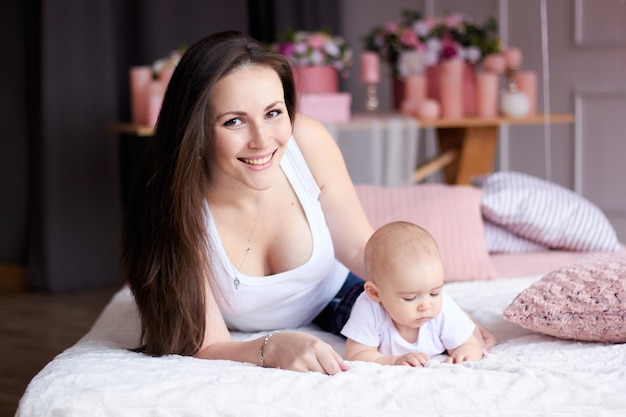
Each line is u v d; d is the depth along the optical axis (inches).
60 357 75.1
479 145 183.9
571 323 74.1
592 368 66.5
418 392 62.5
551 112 158.2
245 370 67.1
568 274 76.6
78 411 63.1
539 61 175.5
